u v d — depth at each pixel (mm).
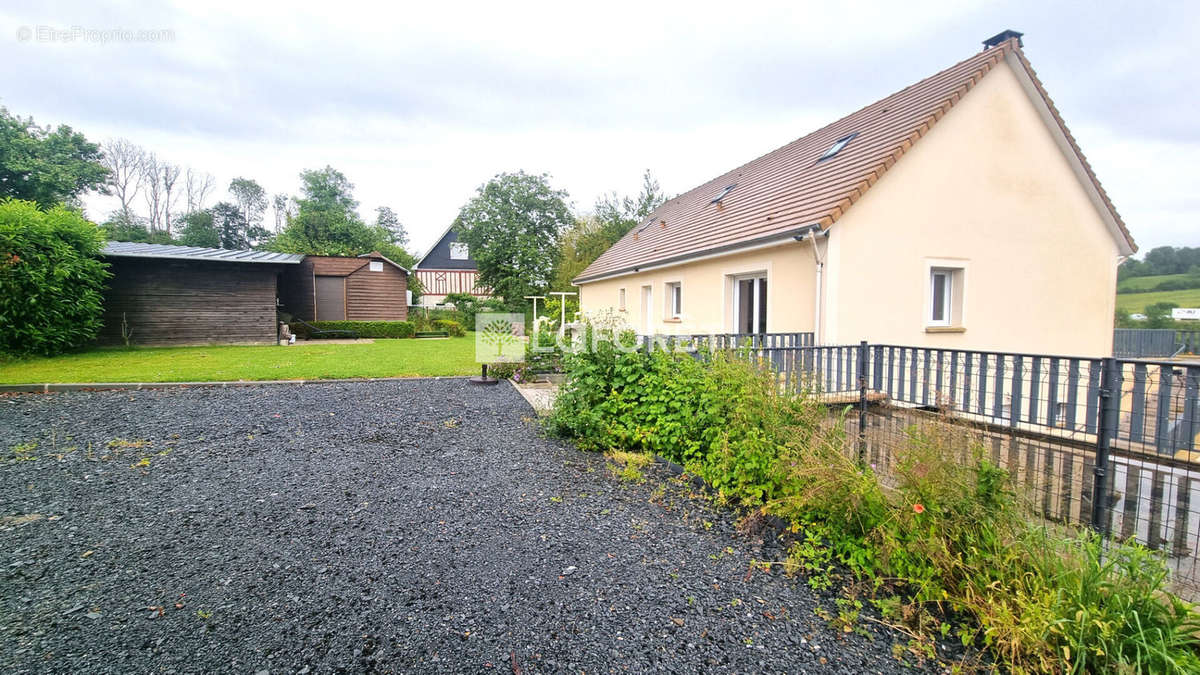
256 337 16719
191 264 15812
